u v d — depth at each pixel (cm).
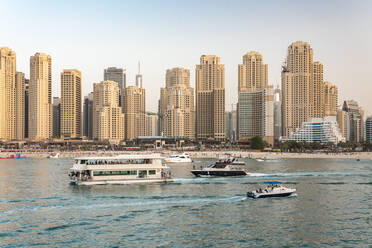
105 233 6869
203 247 6209
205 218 7925
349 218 7969
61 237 6631
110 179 12125
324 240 6556
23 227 7188
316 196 10338
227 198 9919
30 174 15875
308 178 14062
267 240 6550
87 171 12288
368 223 7581
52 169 18600
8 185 12238
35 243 6319
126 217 7956
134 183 12275
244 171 14438
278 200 9762
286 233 6925
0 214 8138
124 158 12231
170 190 11038
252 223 7569
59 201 9444
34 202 9338
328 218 7962
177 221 7681
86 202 9325
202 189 11250
